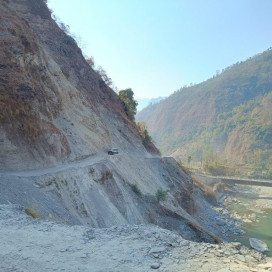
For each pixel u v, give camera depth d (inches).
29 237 460.1
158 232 482.3
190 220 1552.7
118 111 2453.2
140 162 1996.8
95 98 2182.6
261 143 7258.9
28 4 2039.9
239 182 3563.0
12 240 445.7
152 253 403.5
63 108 1583.4
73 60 2170.3
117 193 1282.0
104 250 415.5
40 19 2068.2
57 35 2146.9
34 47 1519.4
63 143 1310.3
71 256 394.3
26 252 403.2
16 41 1363.2
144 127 3046.3
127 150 2097.7
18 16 1579.7
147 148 2549.2
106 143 1835.6
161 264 373.7
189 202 2079.2
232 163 6254.9
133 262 378.3
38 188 885.8
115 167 1488.7
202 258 390.6
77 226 522.9
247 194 3373.5
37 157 1124.5
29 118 1166.3
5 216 560.7
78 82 2044.8
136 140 2367.1
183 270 356.2
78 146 1478.8
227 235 1882.4
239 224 2156.7
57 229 502.0
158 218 1439.5
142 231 485.1
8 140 1048.8
